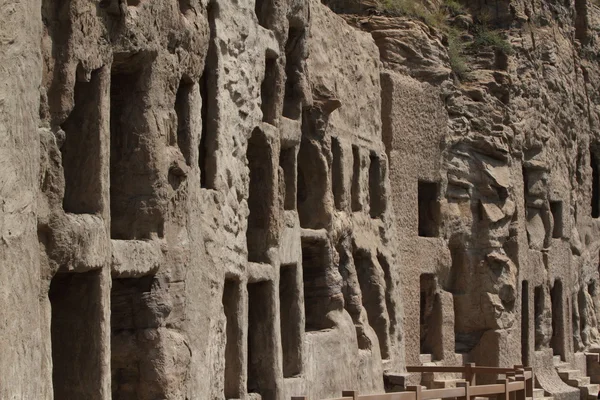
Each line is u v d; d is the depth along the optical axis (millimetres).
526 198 36062
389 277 27047
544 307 36688
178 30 15898
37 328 11914
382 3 30906
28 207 11781
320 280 23531
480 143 32500
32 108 11922
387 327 26203
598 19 44375
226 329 18438
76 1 13422
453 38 34156
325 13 24578
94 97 14102
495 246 32562
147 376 15250
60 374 13930
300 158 23719
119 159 15375
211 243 17281
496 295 32375
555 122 38094
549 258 37062
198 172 16844
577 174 41531
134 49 14773
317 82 23719
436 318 30938
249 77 19281
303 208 23656
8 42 11484
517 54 35281
